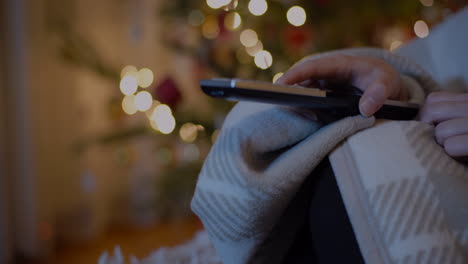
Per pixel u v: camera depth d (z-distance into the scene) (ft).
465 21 2.03
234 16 4.29
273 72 4.11
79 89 6.17
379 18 4.48
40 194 5.69
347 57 1.32
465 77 2.01
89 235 6.30
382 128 1.23
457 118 1.26
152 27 6.72
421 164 1.16
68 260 5.59
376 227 1.11
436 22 4.12
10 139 5.48
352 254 1.13
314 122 1.28
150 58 6.73
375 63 1.31
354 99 1.23
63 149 6.10
